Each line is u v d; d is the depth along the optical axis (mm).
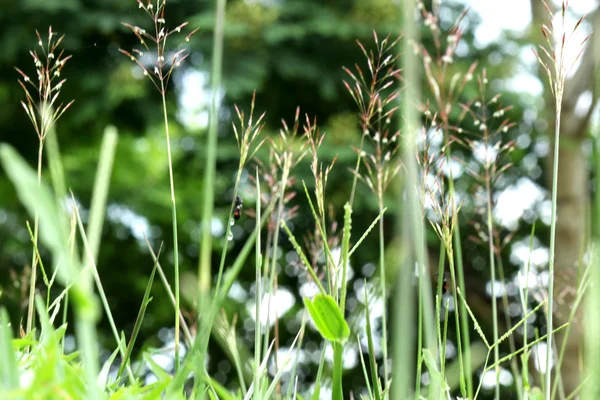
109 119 9258
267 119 8656
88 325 708
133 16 8445
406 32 874
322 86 8352
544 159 8164
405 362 810
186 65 8539
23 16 8438
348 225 983
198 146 8398
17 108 9430
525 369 1333
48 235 456
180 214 8859
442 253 1239
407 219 858
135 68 8531
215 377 5129
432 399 1136
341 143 7176
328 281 1188
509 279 7734
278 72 8344
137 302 9047
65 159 8719
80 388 852
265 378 1316
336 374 832
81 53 8680
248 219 8641
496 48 8195
